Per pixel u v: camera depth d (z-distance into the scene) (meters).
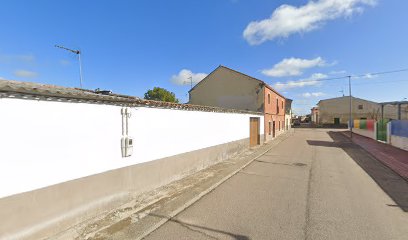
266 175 9.98
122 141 6.02
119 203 6.00
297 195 7.44
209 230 5.11
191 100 24.72
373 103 54.62
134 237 4.68
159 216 5.64
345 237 4.87
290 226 5.32
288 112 48.28
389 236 4.93
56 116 4.55
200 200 6.89
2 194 3.80
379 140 24.33
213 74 24.12
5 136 3.83
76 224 4.95
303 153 16.44
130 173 6.33
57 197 4.59
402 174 10.33
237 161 12.77
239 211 6.13
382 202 6.92
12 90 3.82
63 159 4.69
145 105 6.80
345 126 55.41
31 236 4.18
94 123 5.32
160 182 7.61
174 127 8.27
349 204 6.73
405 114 37.03
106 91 6.80
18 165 4.00
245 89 22.98
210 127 11.23
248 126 17.56
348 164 12.75
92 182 5.29
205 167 10.77
